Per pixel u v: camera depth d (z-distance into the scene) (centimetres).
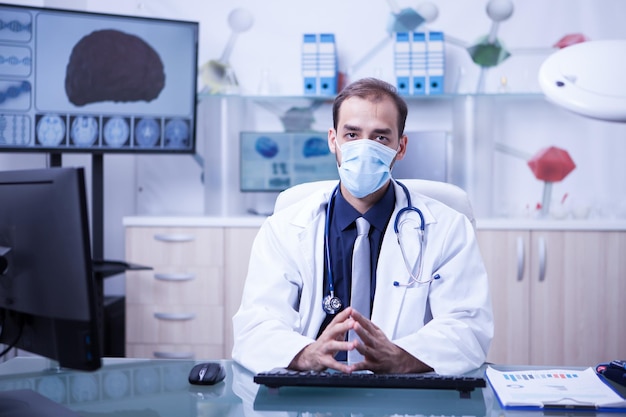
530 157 360
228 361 143
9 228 111
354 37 363
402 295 153
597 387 115
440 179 333
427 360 130
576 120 357
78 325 102
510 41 358
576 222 313
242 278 321
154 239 324
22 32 281
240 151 353
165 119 312
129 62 303
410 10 360
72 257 101
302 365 128
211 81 365
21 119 284
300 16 364
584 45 167
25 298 109
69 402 112
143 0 364
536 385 117
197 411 107
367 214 161
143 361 140
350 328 125
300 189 186
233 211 351
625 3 353
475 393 116
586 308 315
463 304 149
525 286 316
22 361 139
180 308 323
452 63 360
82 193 100
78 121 296
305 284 158
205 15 366
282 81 366
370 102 154
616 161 356
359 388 119
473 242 160
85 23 293
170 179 370
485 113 342
